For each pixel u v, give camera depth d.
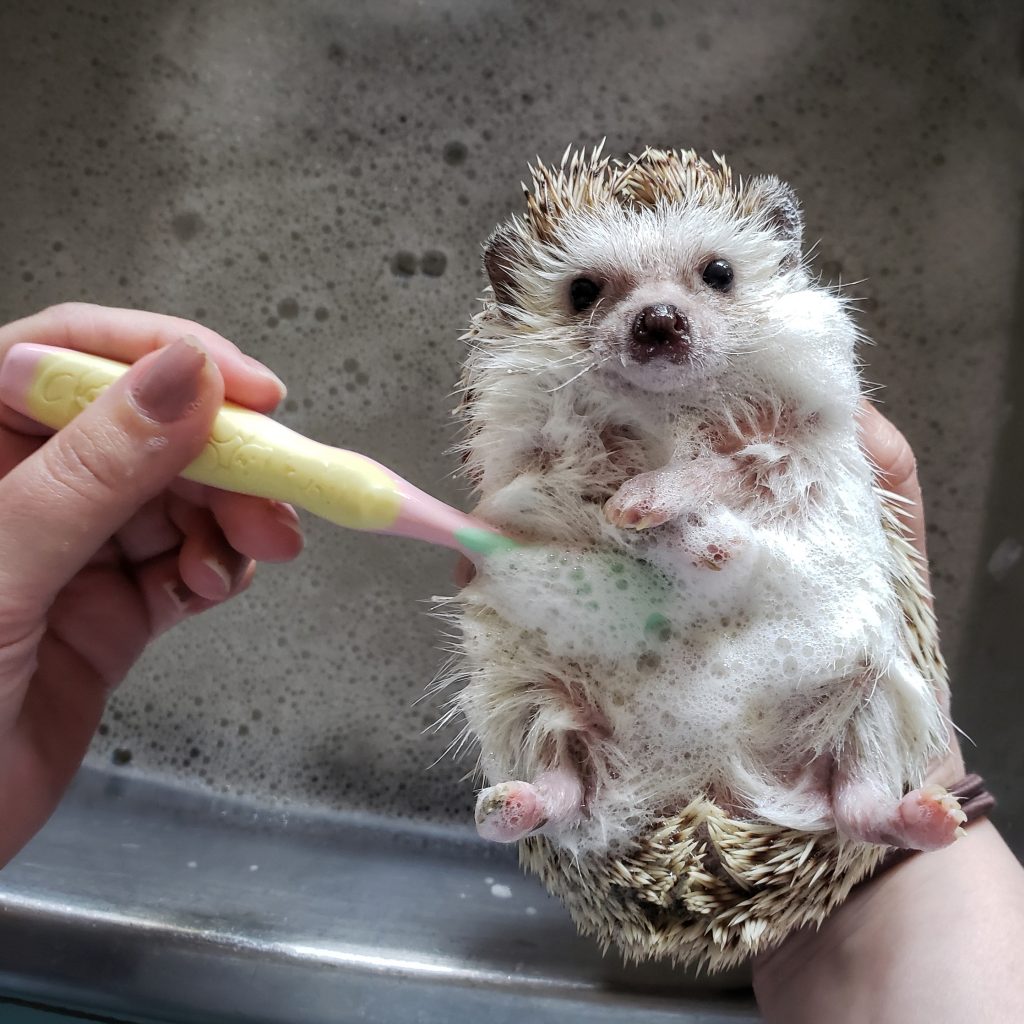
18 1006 0.28
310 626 0.44
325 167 0.45
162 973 0.29
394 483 0.21
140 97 0.45
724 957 0.23
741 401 0.23
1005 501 0.40
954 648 0.40
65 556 0.20
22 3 0.45
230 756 0.42
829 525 0.22
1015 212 0.42
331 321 0.45
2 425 0.24
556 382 0.23
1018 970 0.25
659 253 0.23
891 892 0.28
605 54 0.44
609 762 0.23
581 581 0.22
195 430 0.20
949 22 0.43
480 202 0.45
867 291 0.43
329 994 0.29
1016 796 0.35
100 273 0.45
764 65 0.44
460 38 0.45
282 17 0.45
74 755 0.28
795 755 0.23
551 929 0.33
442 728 0.42
